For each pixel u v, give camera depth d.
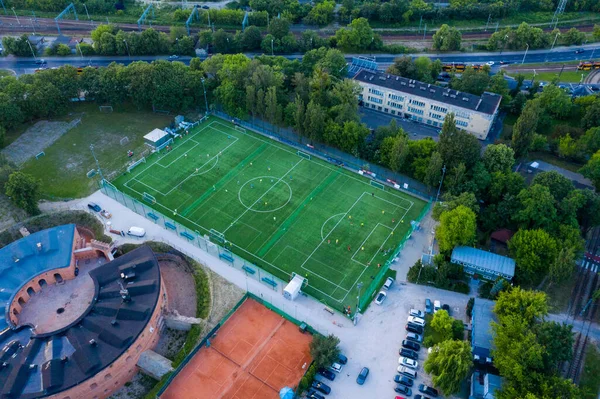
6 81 170.25
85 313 104.44
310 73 196.88
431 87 180.25
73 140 167.25
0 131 157.00
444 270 118.75
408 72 198.00
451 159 139.75
